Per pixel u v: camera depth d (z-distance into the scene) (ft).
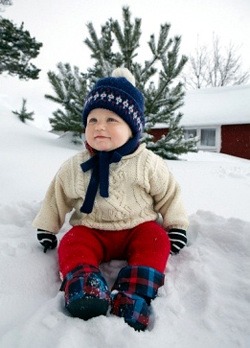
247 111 43.06
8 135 19.26
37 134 21.68
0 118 23.93
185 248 5.15
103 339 3.01
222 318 3.54
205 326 3.43
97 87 4.96
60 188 5.20
